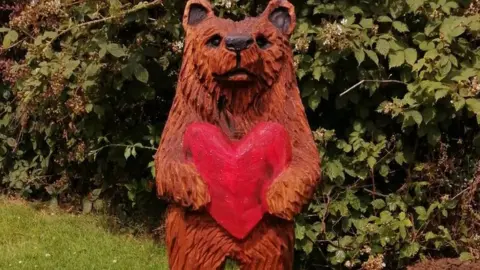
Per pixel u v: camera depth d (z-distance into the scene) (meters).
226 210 2.49
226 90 2.51
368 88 3.75
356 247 3.80
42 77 4.04
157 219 4.63
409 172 3.87
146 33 4.04
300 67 3.69
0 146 5.30
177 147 2.53
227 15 4.00
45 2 4.11
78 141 4.69
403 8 3.73
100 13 4.03
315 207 3.83
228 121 2.55
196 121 2.55
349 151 3.83
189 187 2.47
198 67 2.53
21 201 5.20
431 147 3.85
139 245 4.37
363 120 3.89
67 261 4.06
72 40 4.11
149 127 4.36
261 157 2.50
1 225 4.58
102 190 4.84
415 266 3.73
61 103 4.35
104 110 4.20
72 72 4.00
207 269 2.54
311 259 4.03
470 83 3.51
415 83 3.60
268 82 2.54
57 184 5.07
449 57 3.55
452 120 3.88
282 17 2.64
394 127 3.92
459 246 3.81
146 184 4.48
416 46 3.86
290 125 2.56
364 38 3.61
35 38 4.30
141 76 3.96
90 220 4.76
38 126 4.90
